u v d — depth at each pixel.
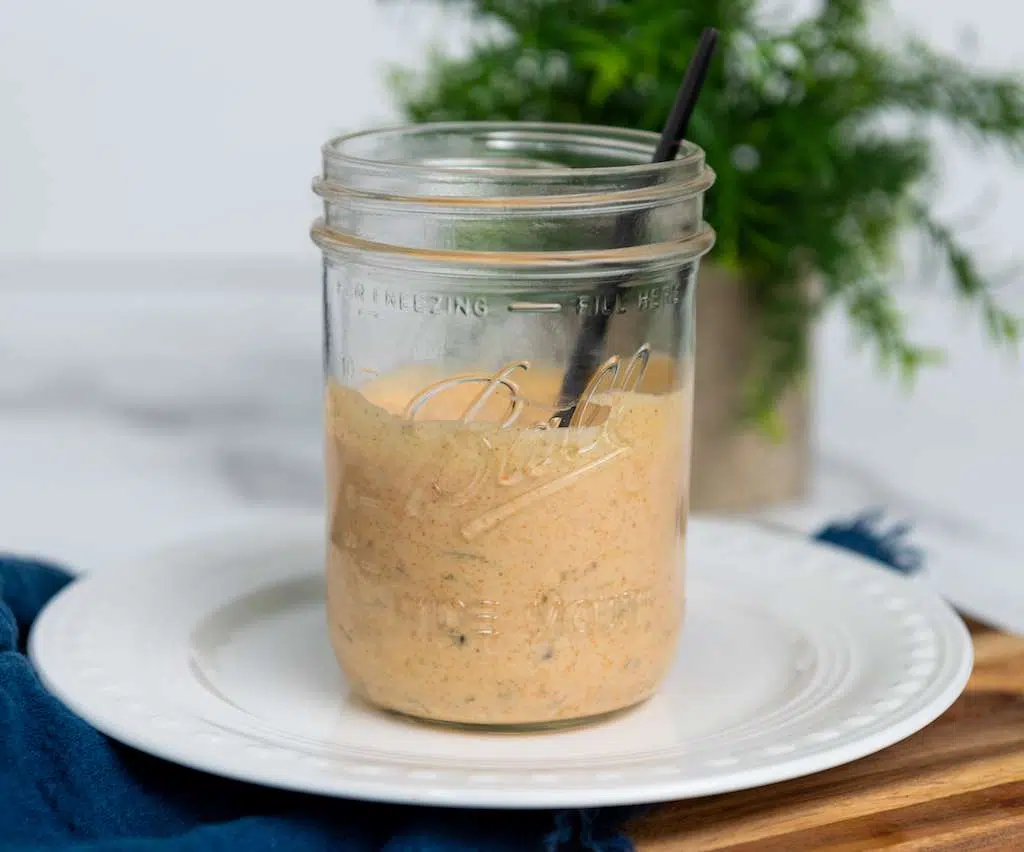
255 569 1.60
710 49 1.26
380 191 1.19
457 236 1.17
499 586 1.21
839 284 2.37
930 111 2.41
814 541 1.67
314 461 2.85
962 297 2.46
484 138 1.39
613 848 1.11
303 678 1.38
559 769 1.15
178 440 2.94
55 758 1.19
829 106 2.36
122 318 3.58
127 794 1.19
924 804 1.20
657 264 1.21
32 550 2.42
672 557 1.29
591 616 1.23
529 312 1.19
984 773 1.25
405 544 1.22
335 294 1.26
